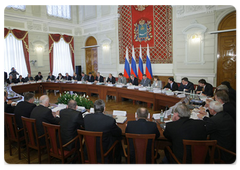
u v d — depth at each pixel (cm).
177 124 171
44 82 712
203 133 165
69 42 923
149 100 455
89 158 181
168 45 657
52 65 872
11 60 738
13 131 245
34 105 259
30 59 796
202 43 577
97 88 588
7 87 488
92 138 173
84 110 282
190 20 589
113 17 786
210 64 572
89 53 940
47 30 840
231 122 181
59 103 356
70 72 949
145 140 165
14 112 259
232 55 534
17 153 263
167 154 194
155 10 671
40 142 225
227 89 275
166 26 650
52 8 851
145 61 726
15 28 736
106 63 849
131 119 248
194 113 245
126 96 523
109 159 192
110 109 476
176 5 613
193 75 606
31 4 777
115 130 188
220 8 530
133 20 736
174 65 653
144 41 719
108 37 824
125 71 713
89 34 906
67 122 208
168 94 388
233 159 176
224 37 542
